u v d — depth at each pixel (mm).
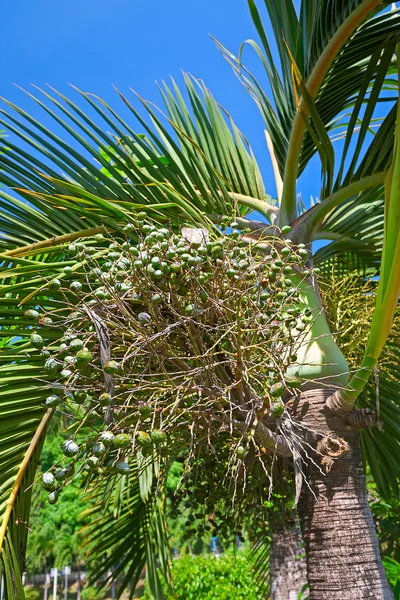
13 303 2256
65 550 18031
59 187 2650
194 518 2555
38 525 18438
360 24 2641
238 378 1904
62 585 22922
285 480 2529
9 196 2574
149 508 3908
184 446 2238
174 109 3438
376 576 2066
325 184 2924
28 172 2631
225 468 2359
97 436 1596
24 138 2639
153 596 3490
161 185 2541
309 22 2785
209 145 3312
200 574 9016
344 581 2049
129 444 1562
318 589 2086
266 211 3129
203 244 1954
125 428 1742
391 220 2029
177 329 1923
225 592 8711
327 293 2885
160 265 1814
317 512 2168
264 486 2551
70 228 2635
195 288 1899
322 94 3092
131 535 3881
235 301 1923
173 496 2535
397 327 2936
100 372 1822
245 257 1983
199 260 1854
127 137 2791
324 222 3311
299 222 2756
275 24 3025
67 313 2260
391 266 2008
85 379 1771
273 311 1986
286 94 3143
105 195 2715
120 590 3691
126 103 2752
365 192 3195
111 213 2451
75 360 1590
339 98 3188
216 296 1906
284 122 3236
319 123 2611
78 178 2689
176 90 3482
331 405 2236
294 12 2908
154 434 1595
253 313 1878
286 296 2020
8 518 2020
